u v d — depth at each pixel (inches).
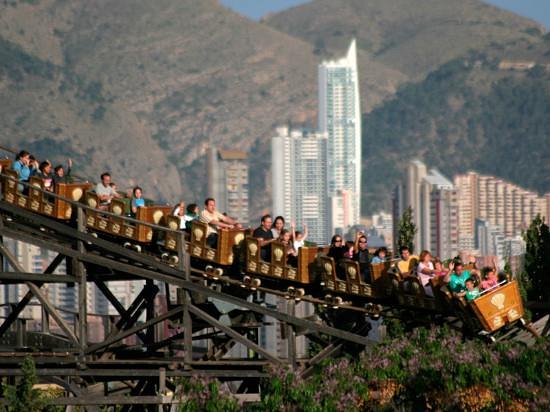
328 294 3624.5
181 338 3750.0
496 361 3115.2
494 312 3351.4
